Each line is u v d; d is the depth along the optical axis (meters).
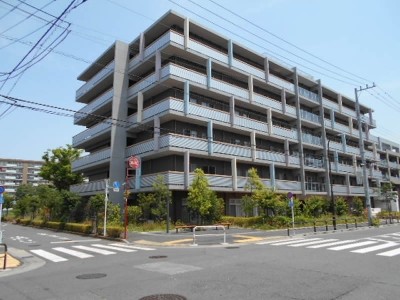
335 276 8.53
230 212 31.86
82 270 10.23
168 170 28.53
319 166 42.22
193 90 30.19
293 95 40.62
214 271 9.38
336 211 38.47
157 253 13.83
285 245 15.98
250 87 34.22
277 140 38.06
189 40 29.42
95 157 33.50
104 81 34.78
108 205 26.23
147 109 29.59
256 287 7.43
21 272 10.51
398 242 16.94
